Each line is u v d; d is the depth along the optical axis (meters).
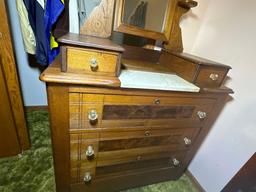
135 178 1.11
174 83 0.79
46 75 0.57
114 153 0.90
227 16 1.09
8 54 0.97
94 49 0.60
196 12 1.20
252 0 0.96
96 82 0.62
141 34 1.00
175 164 1.13
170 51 1.06
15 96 1.11
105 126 0.78
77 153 0.81
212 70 0.86
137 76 0.78
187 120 0.95
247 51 0.99
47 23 0.87
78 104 0.68
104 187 1.05
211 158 1.23
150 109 0.81
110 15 0.87
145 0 0.96
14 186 1.08
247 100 0.99
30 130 1.56
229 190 1.00
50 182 1.14
